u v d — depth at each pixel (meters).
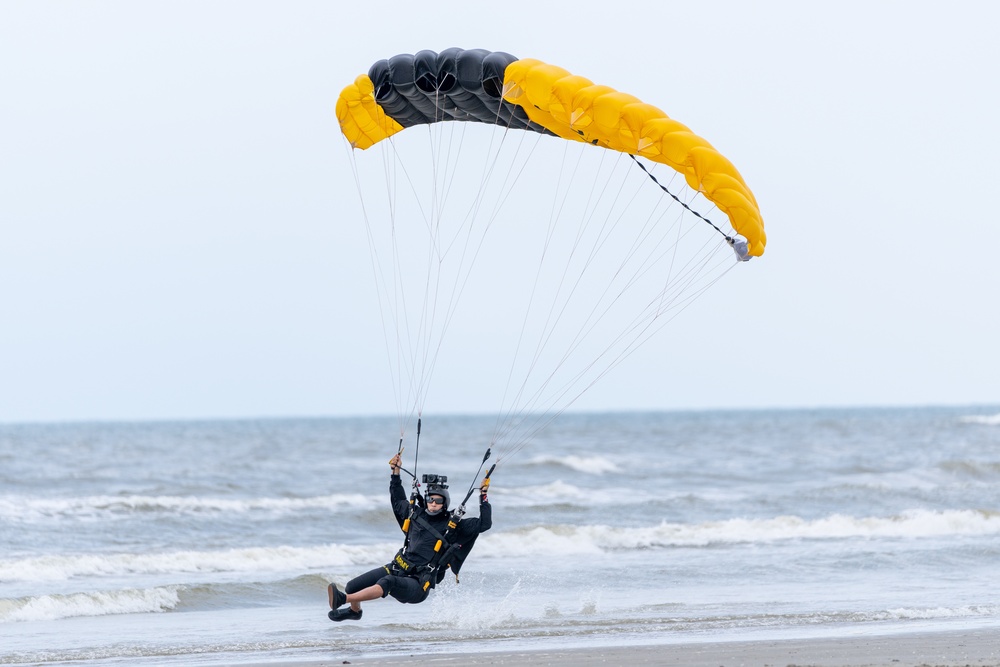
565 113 25.59
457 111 29.19
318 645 26.77
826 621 29.28
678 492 74.75
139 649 26.25
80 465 96.88
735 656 23.39
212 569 42.50
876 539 51.28
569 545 48.81
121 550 46.50
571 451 125.56
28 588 37.72
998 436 159.12
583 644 26.06
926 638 25.69
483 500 24.81
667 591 36.28
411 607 34.12
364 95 29.73
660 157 24.70
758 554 45.78
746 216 23.50
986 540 50.09
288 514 59.06
